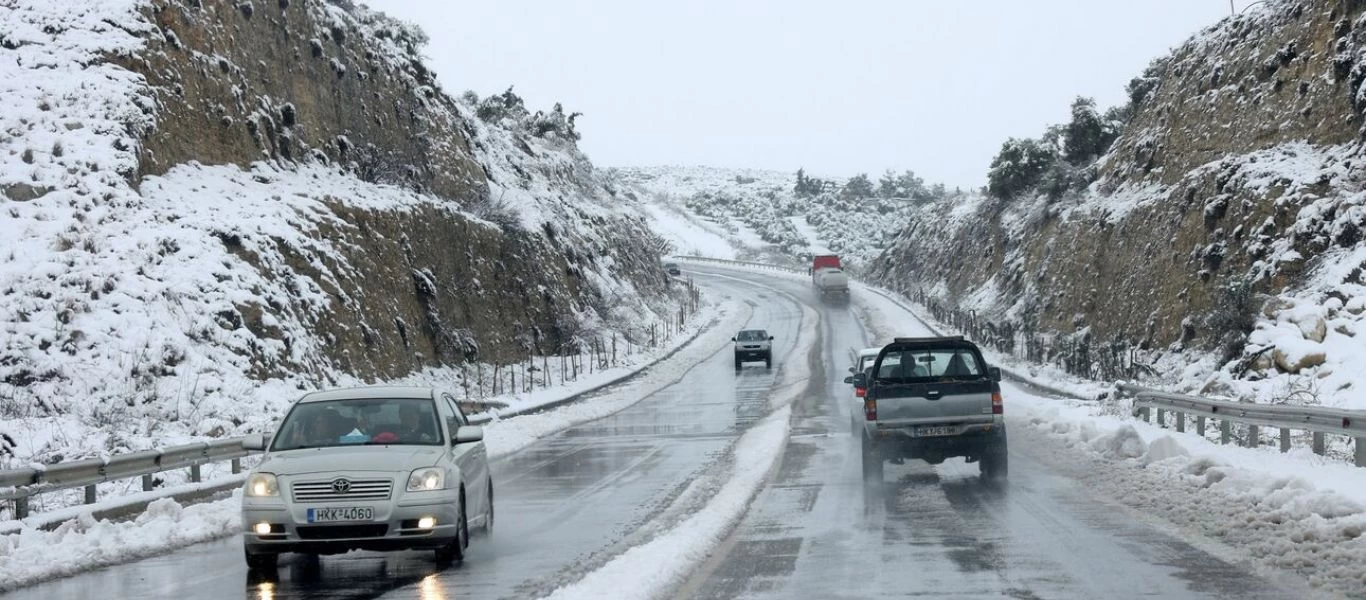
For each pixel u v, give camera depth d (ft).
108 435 75.51
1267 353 96.37
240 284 104.22
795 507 52.03
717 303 314.76
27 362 85.05
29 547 43.96
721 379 164.66
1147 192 163.94
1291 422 60.23
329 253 122.72
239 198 120.16
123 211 103.04
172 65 123.03
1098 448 69.87
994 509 49.52
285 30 148.36
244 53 138.10
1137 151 175.42
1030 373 151.02
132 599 36.09
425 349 138.82
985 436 59.26
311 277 117.39
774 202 597.52
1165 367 124.47
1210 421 83.76
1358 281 100.42
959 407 59.36
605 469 73.20
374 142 165.17
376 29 195.42
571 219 248.73
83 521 49.75
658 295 288.71
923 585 33.88
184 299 97.86
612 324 211.20
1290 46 139.23
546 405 133.28
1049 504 50.49
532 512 54.85
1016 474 61.98
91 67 114.42
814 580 35.12
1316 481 48.42
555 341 184.85
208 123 125.70
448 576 38.88
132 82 115.75
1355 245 106.42
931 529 44.75
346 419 44.21
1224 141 146.41
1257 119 139.95
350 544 38.96
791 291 332.80
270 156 135.13
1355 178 114.83
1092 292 165.58
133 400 85.40
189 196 114.11
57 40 115.85
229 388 92.27
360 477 39.29
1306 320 96.17
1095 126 231.71
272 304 106.73
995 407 59.41
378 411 44.39
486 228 175.63
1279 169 123.54
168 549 46.78
